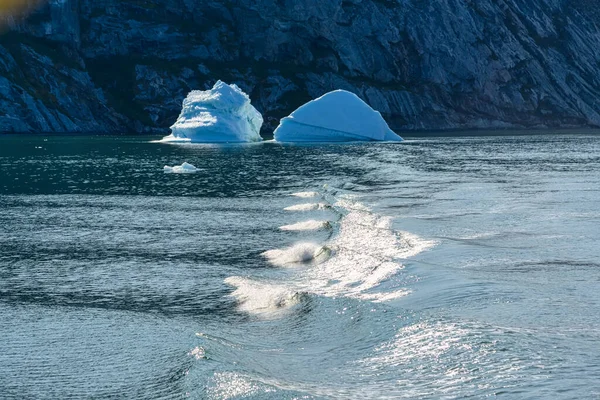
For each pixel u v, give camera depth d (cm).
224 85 19262
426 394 2517
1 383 2870
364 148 16675
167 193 8700
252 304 3984
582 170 11156
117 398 2684
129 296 4244
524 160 13288
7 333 3531
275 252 5284
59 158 13750
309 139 19300
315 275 4519
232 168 11750
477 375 2633
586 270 4312
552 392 2448
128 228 6384
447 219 6300
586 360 2714
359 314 3472
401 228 5847
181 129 19025
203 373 2786
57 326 3644
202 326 3609
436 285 3956
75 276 4738
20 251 5494
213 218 6838
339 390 2606
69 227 6456
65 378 2905
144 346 3272
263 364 2939
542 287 3894
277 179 10112
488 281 3991
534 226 5888
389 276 4203
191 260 5141
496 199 7662
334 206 7262
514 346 2877
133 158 13788
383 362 2867
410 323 3253
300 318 3584
